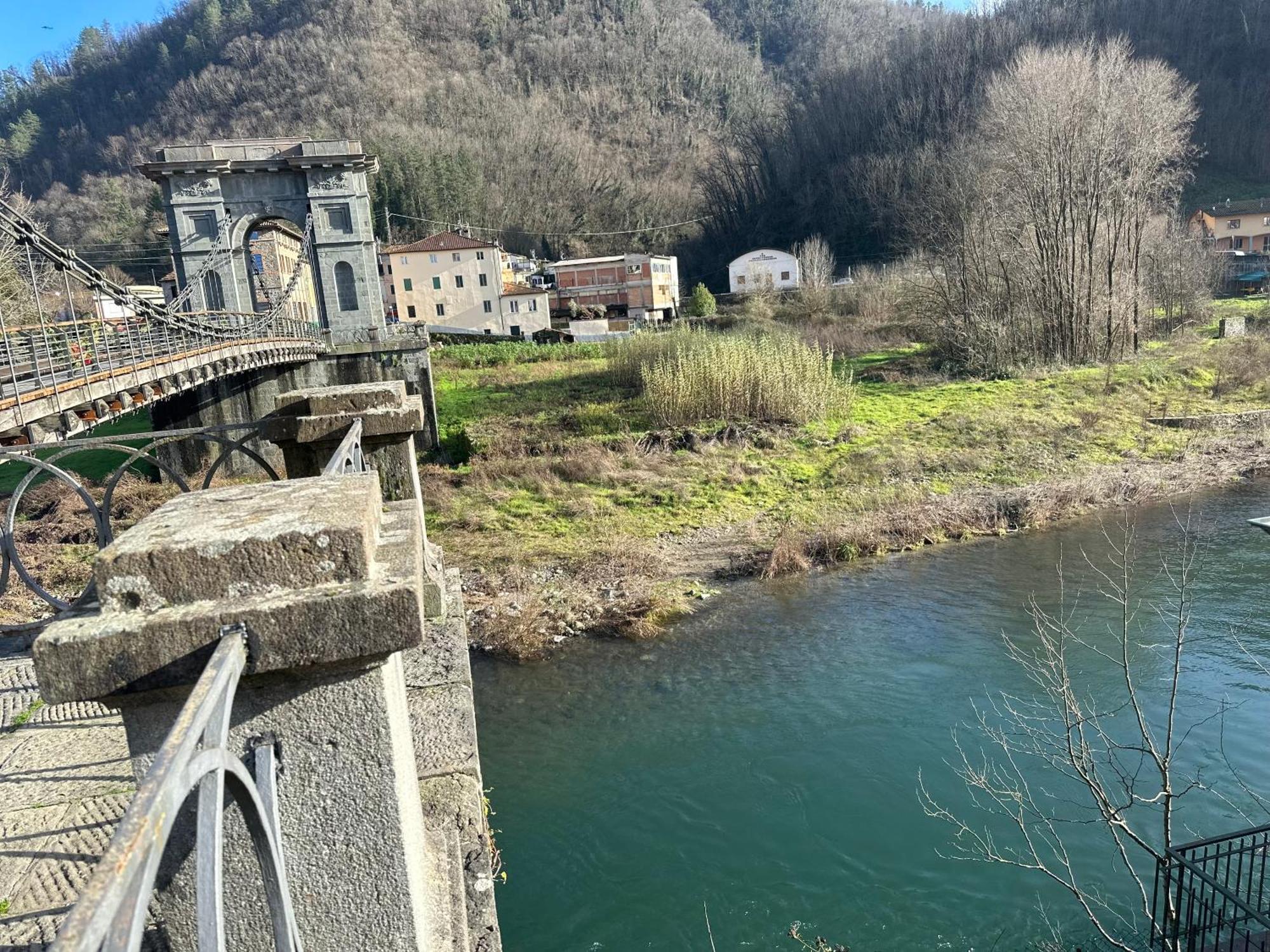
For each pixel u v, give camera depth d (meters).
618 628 14.64
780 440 24.94
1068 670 11.73
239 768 1.51
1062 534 17.97
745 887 8.27
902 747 10.37
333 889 2.14
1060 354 32.41
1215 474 21.08
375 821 2.12
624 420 27.45
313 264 31.08
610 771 10.38
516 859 8.88
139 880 0.98
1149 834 8.44
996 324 32.53
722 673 12.77
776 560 17.16
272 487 2.37
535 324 62.84
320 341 27.62
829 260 68.81
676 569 17.66
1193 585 10.98
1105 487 20.28
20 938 2.79
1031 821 8.79
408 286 62.56
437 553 5.53
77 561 13.95
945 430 25.20
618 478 22.77
